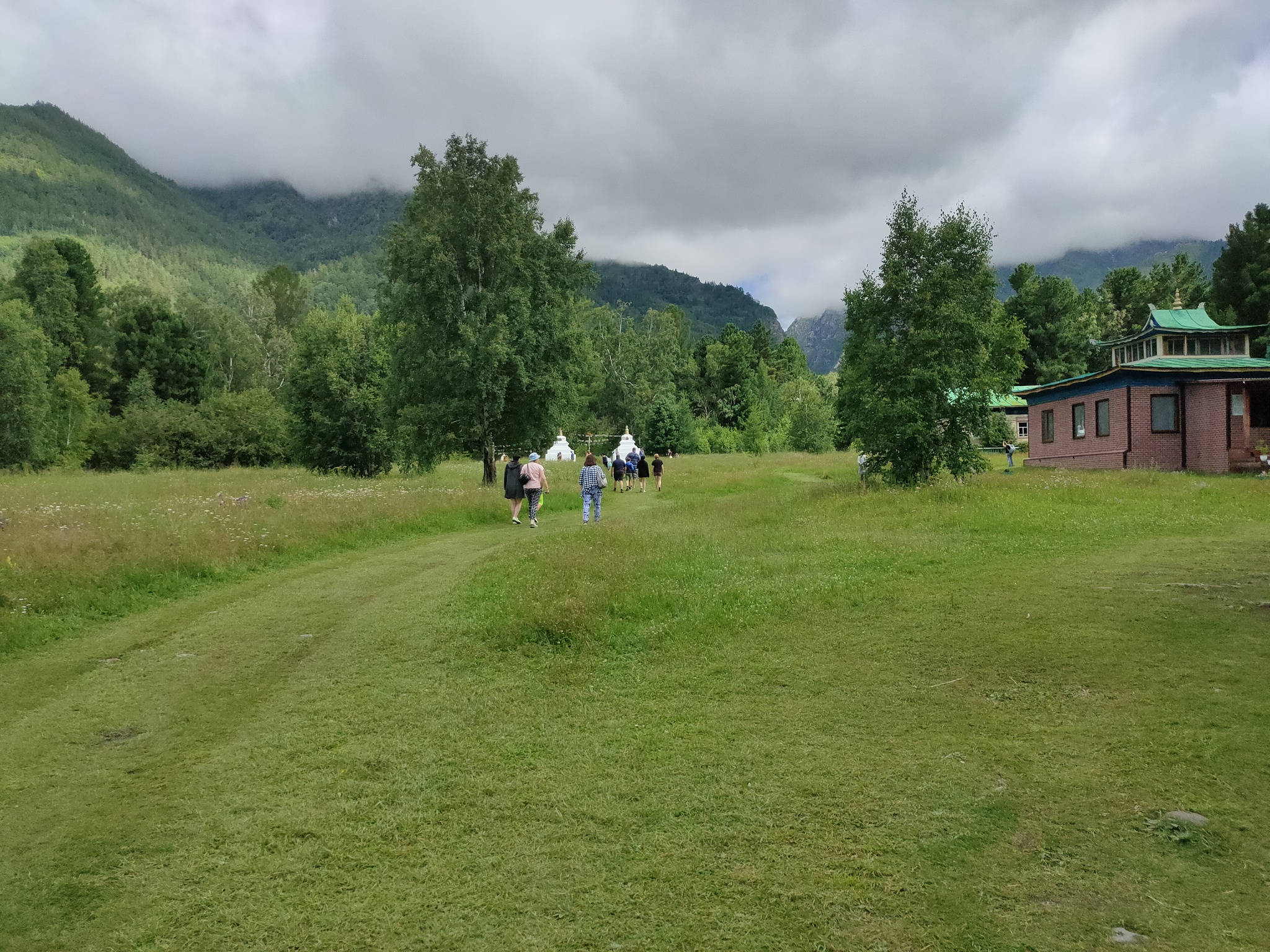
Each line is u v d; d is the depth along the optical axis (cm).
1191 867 341
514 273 2795
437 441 2812
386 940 327
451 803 442
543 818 421
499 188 2734
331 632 820
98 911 353
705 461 4869
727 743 502
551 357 2856
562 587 886
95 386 6519
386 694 622
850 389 2077
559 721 556
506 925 333
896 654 639
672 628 748
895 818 398
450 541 1530
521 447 2916
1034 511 1417
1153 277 6406
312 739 539
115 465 4781
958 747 471
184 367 6688
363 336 3400
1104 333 6222
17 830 427
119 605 946
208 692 643
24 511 1452
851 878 351
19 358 4131
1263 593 759
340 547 1433
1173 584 807
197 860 394
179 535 1223
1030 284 6234
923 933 311
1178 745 448
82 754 526
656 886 354
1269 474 2141
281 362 8188
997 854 361
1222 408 2377
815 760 467
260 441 4831
